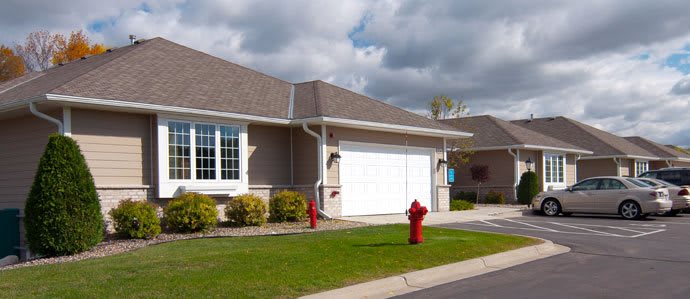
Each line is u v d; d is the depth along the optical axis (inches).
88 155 531.8
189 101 606.2
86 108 532.4
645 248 468.8
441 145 864.3
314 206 589.0
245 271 335.0
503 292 310.0
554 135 1499.8
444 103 1298.0
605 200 769.6
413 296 306.2
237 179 642.8
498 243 458.6
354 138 724.0
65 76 630.5
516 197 1107.9
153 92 591.5
